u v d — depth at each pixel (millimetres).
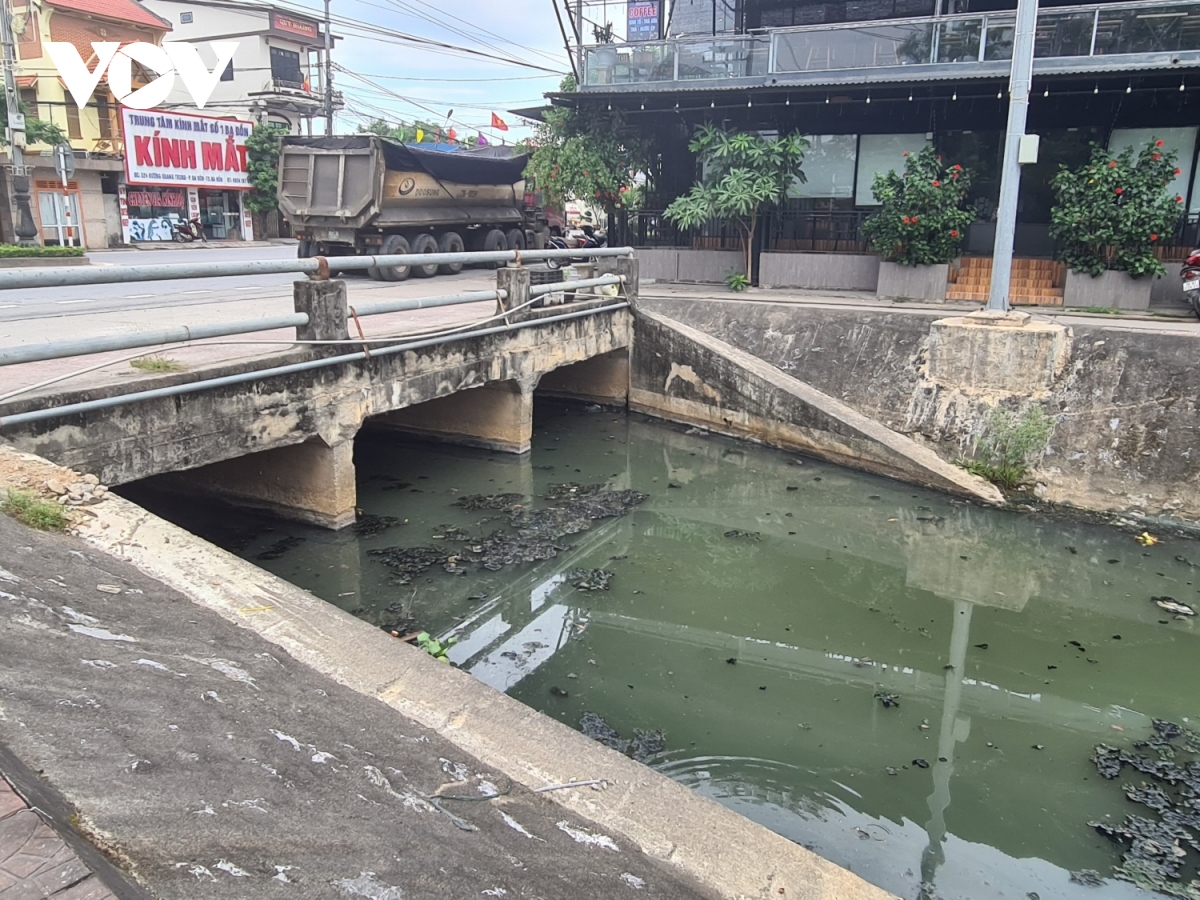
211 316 10398
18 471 4703
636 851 3350
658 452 11672
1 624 3125
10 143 22047
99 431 5715
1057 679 6555
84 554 4141
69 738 2660
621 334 12938
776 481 10656
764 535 9156
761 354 12719
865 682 6457
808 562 8562
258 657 3773
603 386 13648
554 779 3625
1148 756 5629
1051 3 15961
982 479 10109
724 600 7723
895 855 4672
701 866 3371
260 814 2680
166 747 2820
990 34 13758
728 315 13367
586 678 6348
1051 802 5145
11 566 3641
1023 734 5840
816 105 14719
